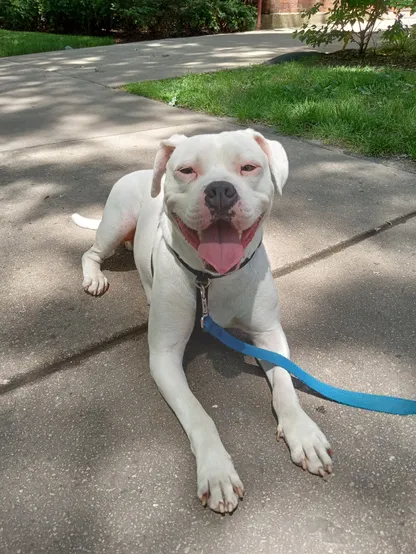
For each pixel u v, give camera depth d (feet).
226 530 1.69
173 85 7.40
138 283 3.07
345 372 2.36
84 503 1.79
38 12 15.94
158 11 14.92
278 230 3.60
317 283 3.04
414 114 5.56
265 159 2.09
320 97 6.33
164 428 2.09
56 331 2.64
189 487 1.84
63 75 8.79
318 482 1.84
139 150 5.10
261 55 10.32
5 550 1.64
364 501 1.77
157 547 1.64
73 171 4.64
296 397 2.10
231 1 15.97
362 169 4.61
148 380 2.34
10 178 4.53
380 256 3.30
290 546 1.63
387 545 1.63
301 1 17.33
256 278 2.23
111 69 9.22
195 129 5.65
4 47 11.93
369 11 9.55
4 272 3.16
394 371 2.36
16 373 2.36
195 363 2.43
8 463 1.95
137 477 1.88
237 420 2.12
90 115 6.38
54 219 3.80
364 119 5.45
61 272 3.16
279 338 2.32
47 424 2.12
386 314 2.76
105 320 2.73
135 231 2.92
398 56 8.91
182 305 2.17
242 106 6.16
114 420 2.13
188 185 1.98
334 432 2.05
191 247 2.06
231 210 1.86
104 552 1.63
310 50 10.31
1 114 6.54
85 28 15.74
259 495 1.80
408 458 1.93
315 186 4.27
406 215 3.78
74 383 2.33
